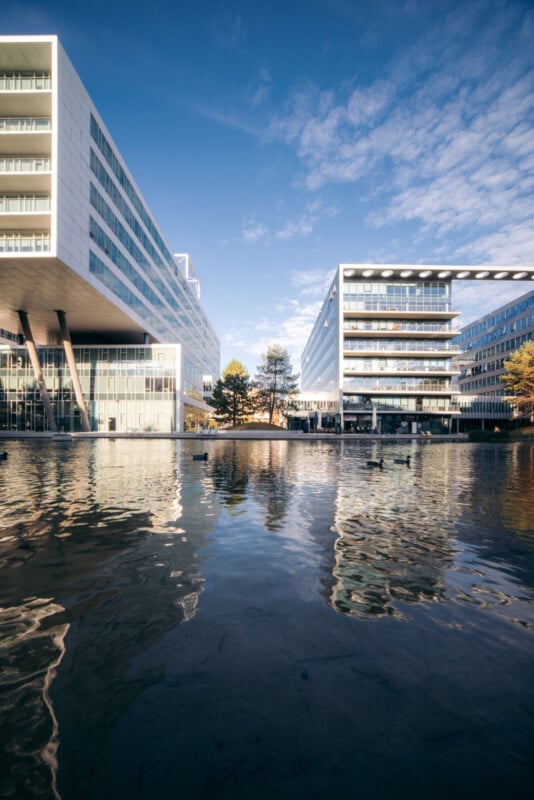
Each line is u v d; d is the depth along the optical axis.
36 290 37.41
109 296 39.84
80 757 2.35
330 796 2.08
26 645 3.45
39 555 5.70
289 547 6.07
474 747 2.41
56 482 12.47
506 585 4.76
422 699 2.79
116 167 41.81
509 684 2.96
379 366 59.22
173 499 9.77
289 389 61.78
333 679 3.00
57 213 30.30
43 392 45.72
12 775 2.24
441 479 13.73
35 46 30.53
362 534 6.79
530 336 67.56
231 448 31.17
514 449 32.06
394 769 2.26
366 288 58.94
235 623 3.81
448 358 59.78
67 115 31.97
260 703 2.75
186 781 2.18
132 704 2.74
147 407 50.16
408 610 4.12
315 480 13.24
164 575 4.98
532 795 2.10
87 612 4.04
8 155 34.19
